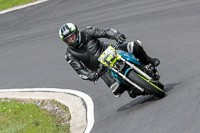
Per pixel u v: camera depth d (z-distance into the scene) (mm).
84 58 23500
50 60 49406
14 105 34406
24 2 89312
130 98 26906
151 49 37312
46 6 80812
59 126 26359
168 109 20672
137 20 50594
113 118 23750
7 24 77500
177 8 48688
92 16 62500
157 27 44375
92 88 32688
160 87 23844
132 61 22125
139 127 19969
